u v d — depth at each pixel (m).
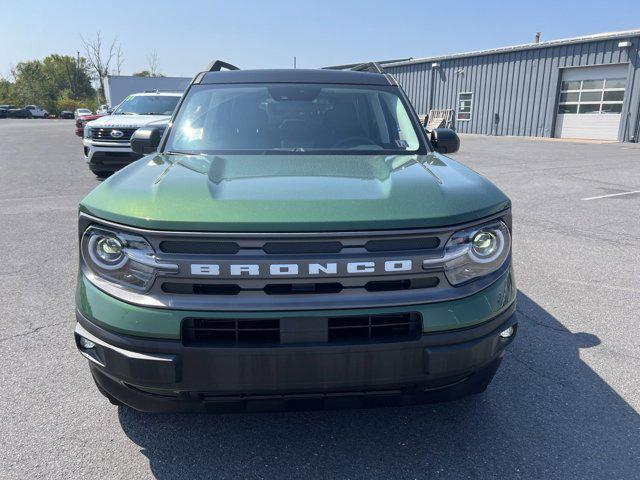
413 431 2.67
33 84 90.75
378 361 2.06
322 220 2.00
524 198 8.98
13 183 10.47
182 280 2.01
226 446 2.55
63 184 10.35
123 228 2.05
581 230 6.75
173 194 2.16
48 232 6.57
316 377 2.05
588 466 2.42
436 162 2.84
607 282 4.85
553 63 24.77
